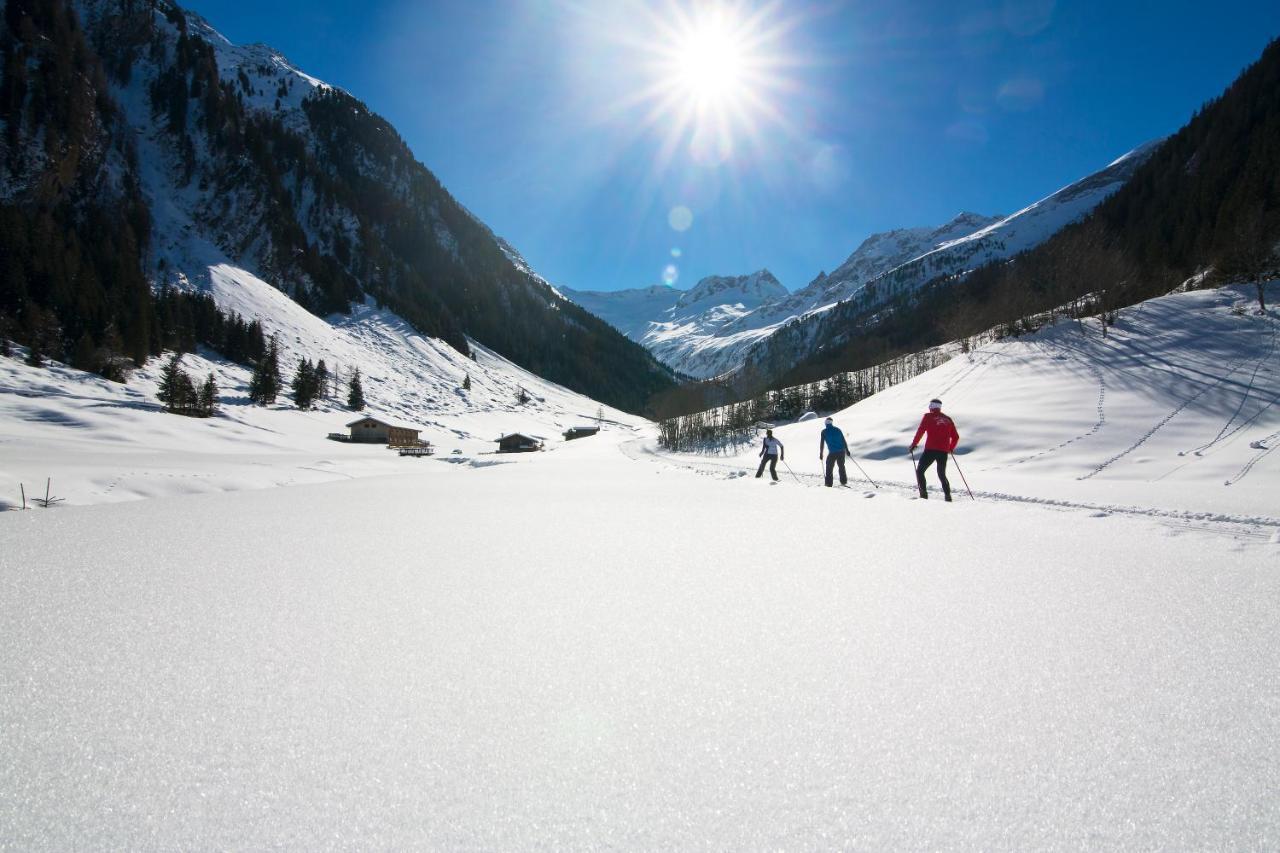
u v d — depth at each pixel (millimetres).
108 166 120250
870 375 63031
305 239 154250
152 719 1938
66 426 45156
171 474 12703
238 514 7281
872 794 1577
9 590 3492
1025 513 6961
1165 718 1953
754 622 2988
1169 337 25125
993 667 2395
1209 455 14766
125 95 142375
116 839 1386
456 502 8945
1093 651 2543
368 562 4434
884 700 2113
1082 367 24266
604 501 9016
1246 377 19969
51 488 10000
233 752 1749
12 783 1584
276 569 4172
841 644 2678
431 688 2211
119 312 76688
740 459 28297
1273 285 28531
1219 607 3129
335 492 10930
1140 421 18312
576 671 2385
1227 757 1723
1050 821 1466
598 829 1443
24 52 110312
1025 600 3324
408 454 58625
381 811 1503
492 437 94375
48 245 83750
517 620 3025
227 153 146875
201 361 83938
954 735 1869
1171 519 6398
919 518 6660
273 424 65062
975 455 18641
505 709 2047
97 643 2635
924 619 3008
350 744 1805
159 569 4109
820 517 6871
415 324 157750
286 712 2004
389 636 2779
